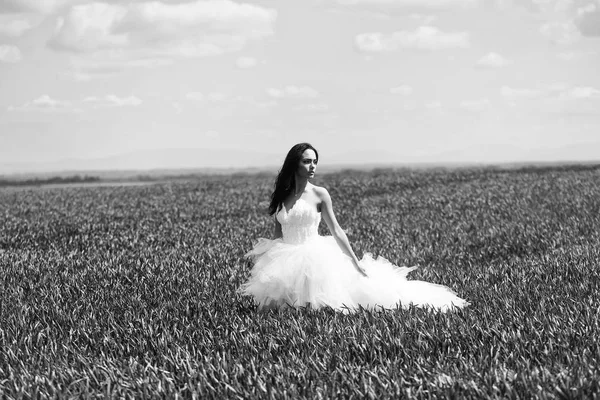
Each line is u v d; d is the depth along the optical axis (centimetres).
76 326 774
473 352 604
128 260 1264
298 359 598
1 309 880
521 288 888
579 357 565
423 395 509
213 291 951
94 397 539
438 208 2077
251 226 1784
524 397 493
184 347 666
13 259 1327
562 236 1398
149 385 545
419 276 1040
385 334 658
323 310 803
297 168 838
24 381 573
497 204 2061
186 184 4150
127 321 786
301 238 848
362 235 1565
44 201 3012
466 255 1269
